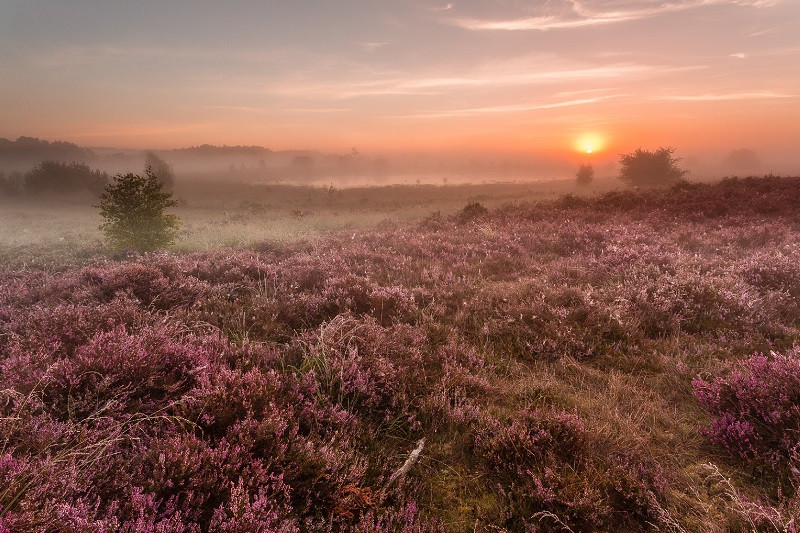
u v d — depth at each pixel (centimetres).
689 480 290
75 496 224
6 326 484
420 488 288
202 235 1677
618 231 1295
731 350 500
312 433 308
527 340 532
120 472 240
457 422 354
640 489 273
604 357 495
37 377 313
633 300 636
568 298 649
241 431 282
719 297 608
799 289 681
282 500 252
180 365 365
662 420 364
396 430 355
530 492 272
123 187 1197
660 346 520
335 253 1023
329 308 630
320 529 239
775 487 278
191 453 259
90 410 300
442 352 482
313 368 399
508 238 1279
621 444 326
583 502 256
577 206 2058
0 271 907
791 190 1820
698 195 1925
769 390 339
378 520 245
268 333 534
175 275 757
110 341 376
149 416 302
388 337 491
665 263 835
